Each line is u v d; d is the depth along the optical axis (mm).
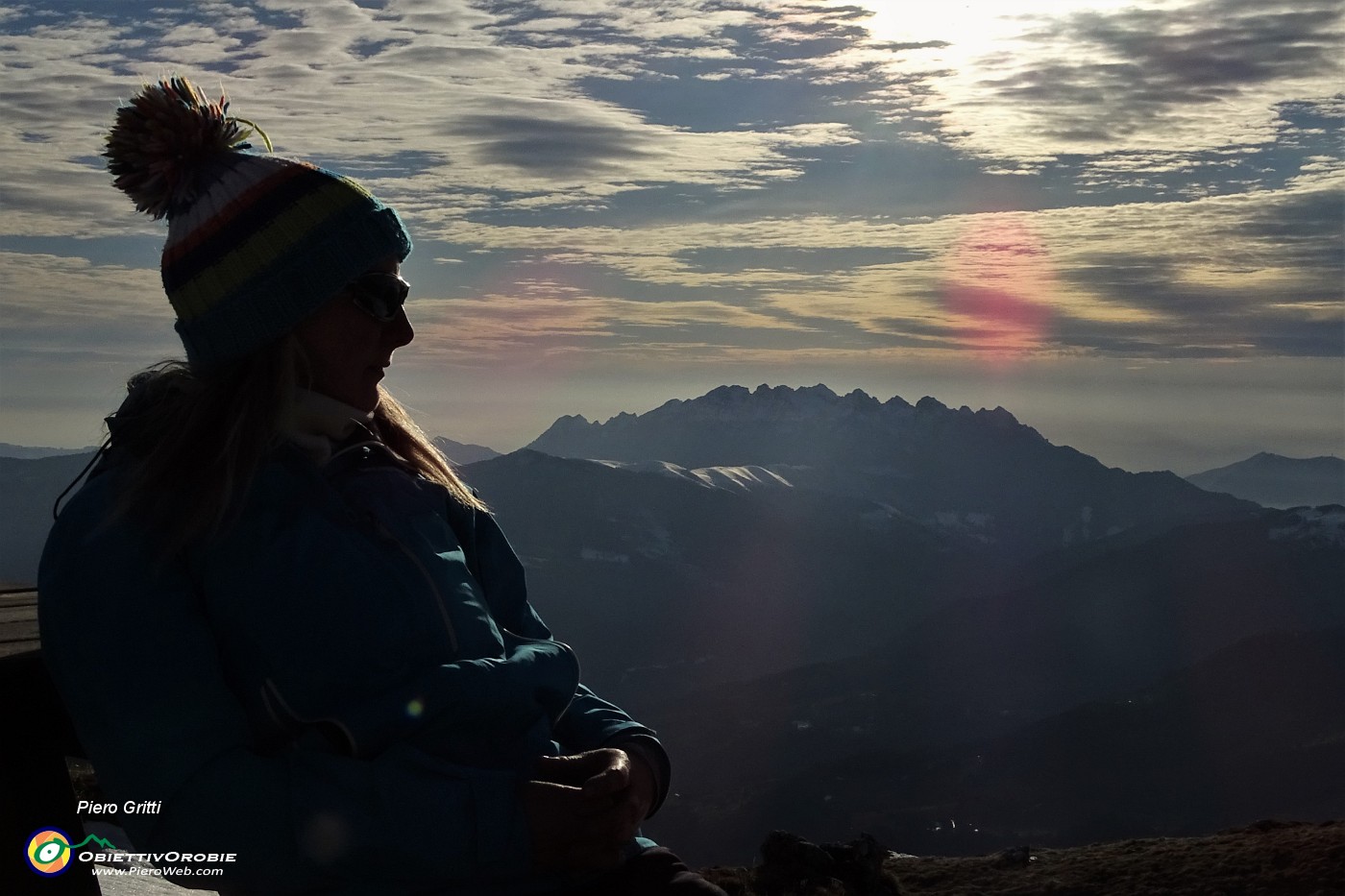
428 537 2326
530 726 2336
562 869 2111
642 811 2418
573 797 2092
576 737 2539
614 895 2246
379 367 2361
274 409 2166
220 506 2062
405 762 2068
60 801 2201
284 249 2172
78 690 2004
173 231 2227
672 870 2318
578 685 2648
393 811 1997
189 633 2059
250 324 2150
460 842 2016
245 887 1999
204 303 2168
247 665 2129
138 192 2209
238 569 2123
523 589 2650
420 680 2148
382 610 2156
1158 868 7832
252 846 1963
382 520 2262
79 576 2031
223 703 2051
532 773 2242
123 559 2047
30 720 2172
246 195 2191
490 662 2270
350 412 2316
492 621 2375
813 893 6645
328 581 2127
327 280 2189
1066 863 8492
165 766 1974
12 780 2098
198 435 2127
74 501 2121
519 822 2064
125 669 1995
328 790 2004
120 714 1983
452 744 2201
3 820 2076
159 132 2168
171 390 2227
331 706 2113
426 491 2428
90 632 2006
